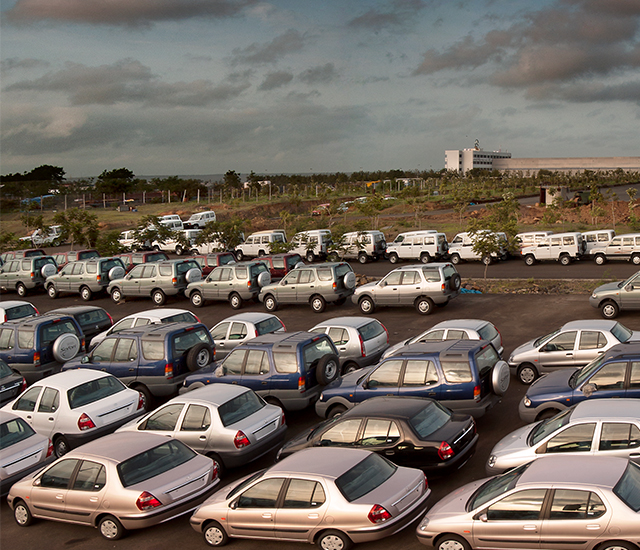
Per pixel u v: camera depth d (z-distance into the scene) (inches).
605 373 418.0
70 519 372.8
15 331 685.3
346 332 614.5
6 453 444.5
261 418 442.0
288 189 5123.0
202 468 377.1
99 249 1863.9
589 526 260.4
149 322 723.4
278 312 1035.9
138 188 5221.5
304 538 310.2
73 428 494.6
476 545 284.4
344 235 1658.5
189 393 460.8
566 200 2974.9
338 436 388.5
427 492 329.7
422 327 860.0
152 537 362.6
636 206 2652.6
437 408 397.7
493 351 479.8
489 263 1494.8
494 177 6338.6
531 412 441.4
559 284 1150.3
